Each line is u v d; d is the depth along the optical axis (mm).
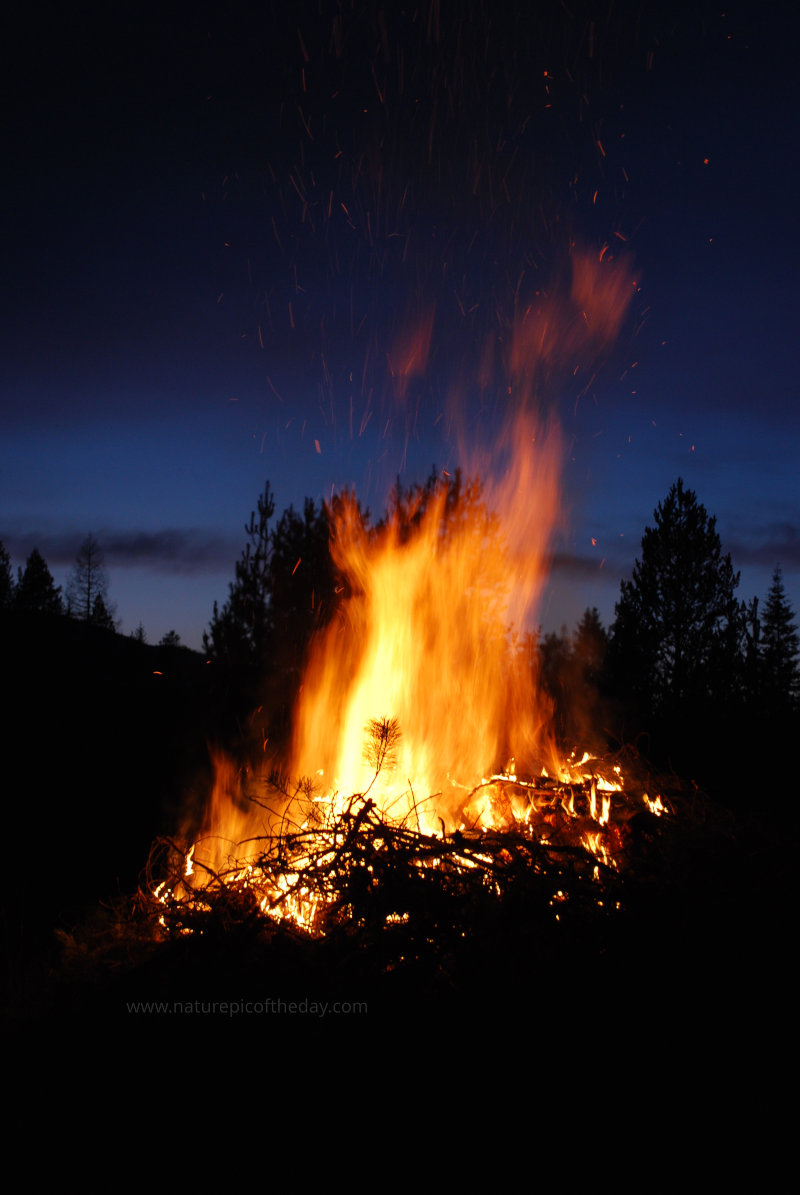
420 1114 1797
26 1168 1725
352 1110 1810
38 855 4477
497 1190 1653
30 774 6312
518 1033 1924
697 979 2043
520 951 2109
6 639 14078
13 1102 1871
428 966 2080
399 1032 1934
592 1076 1851
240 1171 1709
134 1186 1684
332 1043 1922
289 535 8758
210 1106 1837
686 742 7414
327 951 2164
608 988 2018
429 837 2539
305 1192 1660
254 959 2135
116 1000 2057
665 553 13992
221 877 2615
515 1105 1806
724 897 2326
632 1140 1742
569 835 2988
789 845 2742
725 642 13352
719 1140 1737
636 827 2934
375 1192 1658
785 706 11219
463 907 2279
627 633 13938
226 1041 1943
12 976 2617
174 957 2178
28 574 26562
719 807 3377
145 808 5438
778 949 2135
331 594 8586
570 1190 1649
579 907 2301
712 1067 1868
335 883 2389
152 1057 1930
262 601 8789
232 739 7168
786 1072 1861
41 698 9391
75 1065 1949
